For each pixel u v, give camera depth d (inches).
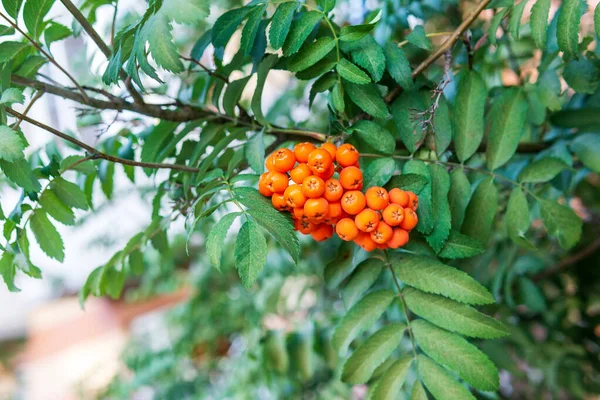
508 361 16.3
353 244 13.1
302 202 10.5
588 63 13.7
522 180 13.2
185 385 25.9
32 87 12.4
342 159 10.8
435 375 11.4
